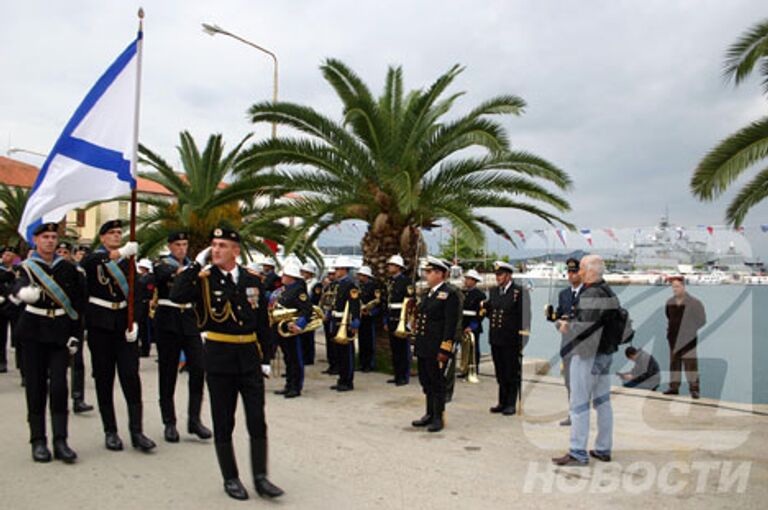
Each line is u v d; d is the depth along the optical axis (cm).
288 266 891
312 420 725
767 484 519
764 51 744
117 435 589
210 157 1566
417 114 1080
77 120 589
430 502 471
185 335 629
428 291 716
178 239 639
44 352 559
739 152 776
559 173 1077
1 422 671
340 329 919
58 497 461
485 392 917
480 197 1138
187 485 494
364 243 1198
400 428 693
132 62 610
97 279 582
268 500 468
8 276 856
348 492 488
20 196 2280
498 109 1046
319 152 1142
